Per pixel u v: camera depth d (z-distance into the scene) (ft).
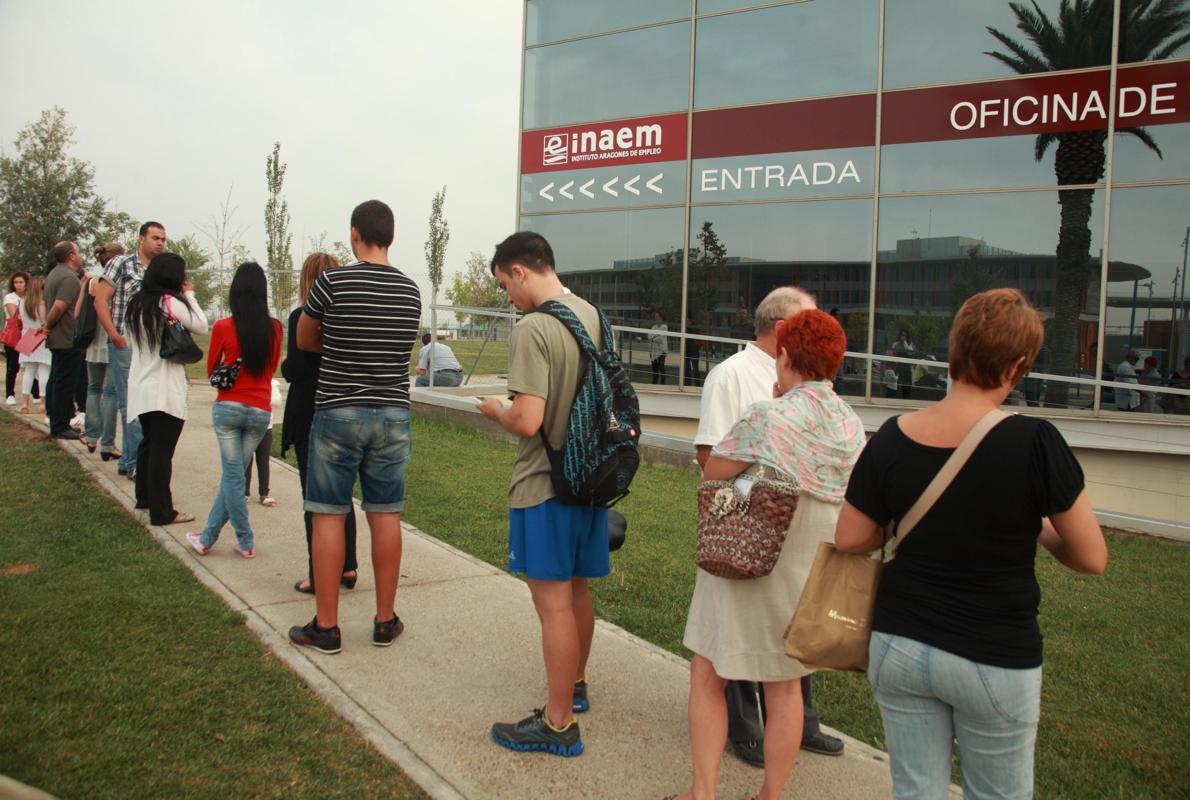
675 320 44.14
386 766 10.06
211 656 12.58
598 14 46.21
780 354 9.27
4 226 98.89
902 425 7.10
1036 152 36.70
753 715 10.90
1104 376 35.53
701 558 8.70
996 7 37.14
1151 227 34.78
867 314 39.91
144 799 8.93
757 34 42.09
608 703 12.25
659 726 11.62
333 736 10.62
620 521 12.25
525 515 10.55
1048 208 36.50
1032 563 6.70
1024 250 36.96
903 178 39.19
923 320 38.86
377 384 12.82
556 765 10.44
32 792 7.93
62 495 20.83
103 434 24.86
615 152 45.73
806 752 11.30
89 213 102.94
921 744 6.95
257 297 17.08
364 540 19.80
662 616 15.97
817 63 40.75
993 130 37.42
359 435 12.72
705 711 9.30
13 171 99.86
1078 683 14.21
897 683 6.89
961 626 6.59
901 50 39.06
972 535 6.59
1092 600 19.04
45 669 11.66
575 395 10.33
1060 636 16.51
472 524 21.65
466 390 40.06
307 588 15.67
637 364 44.86
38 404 37.55
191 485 23.22
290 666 12.53
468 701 11.86
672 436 32.22
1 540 17.11
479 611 15.37
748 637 8.87
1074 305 36.06
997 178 37.42
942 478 6.64
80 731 10.15
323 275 12.76
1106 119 35.37
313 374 14.79
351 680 12.28
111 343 22.50
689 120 43.70
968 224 37.96
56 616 13.47
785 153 41.52
